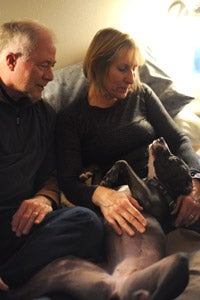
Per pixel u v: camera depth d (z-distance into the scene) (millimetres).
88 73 1686
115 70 1600
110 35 1610
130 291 1000
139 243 1256
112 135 1665
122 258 1211
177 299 1100
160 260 1086
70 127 1650
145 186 1428
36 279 1214
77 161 1608
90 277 1119
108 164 1702
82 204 1487
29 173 1507
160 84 2082
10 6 2045
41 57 1423
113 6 2236
